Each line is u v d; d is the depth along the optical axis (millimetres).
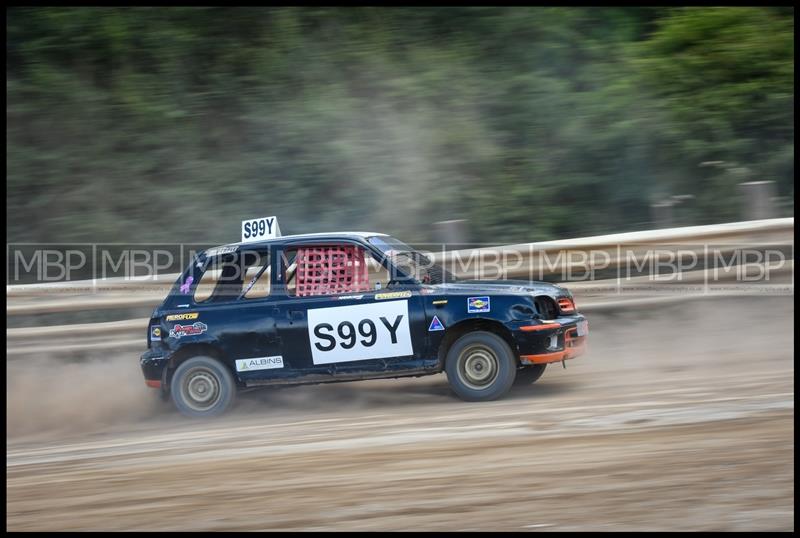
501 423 13852
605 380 17188
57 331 20469
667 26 28734
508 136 27609
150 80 28109
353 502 10586
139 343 20641
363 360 16047
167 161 27062
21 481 12703
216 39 28703
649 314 20500
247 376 16453
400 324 15891
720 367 17531
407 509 10242
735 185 25594
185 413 16672
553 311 16125
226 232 25844
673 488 10336
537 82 28312
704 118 26703
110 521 10539
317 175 26656
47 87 27328
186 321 16656
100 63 28078
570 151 27109
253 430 15023
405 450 12656
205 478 12031
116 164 26922
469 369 15836
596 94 27688
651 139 26719
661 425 12984
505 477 11094
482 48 29453
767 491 10055
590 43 29531
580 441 12438
